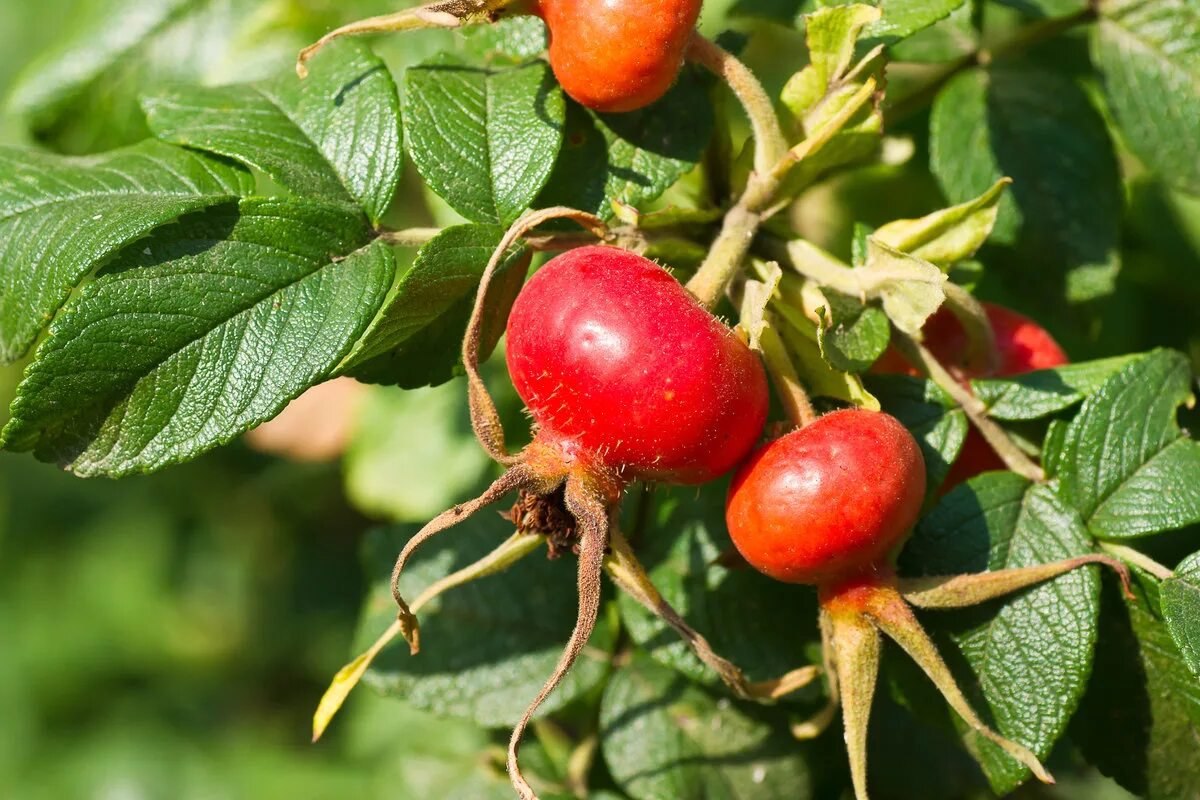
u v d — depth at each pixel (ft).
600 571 0.96
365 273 1.01
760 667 1.07
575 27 0.99
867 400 1.00
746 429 0.96
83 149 1.23
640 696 1.10
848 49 1.02
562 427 0.96
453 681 1.11
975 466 1.07
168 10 1.22
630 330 0.95
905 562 1.01
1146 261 1.30
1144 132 1.17
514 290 1.03
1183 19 1.17
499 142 1.03
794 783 1.09
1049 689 1.00
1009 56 1.18
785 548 0.97
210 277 0.99
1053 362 1.08
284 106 1.06
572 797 1.16
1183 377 1.04
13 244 1.00
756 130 1.03
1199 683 1.01
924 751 1.15
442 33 1.20
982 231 1.03
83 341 0.97
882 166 1.25
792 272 1.02
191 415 0.98
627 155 1.04
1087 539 1.01
